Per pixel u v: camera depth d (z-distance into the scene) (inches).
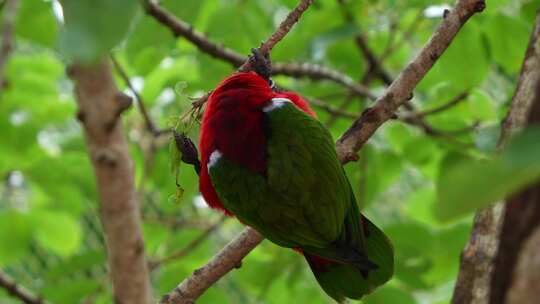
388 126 454.3
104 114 166.2
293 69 470.6
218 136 273.9
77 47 108.7
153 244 435.5
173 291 268.1
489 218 228.7
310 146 265.4
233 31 396.5
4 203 450.6
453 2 393.7
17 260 452.1
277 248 426.3
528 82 241.1
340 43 462.9
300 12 235.5
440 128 438.3
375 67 459.2
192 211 481.7
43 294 388.8
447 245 393.1
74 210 434.0
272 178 262.4
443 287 461.7
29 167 421.1
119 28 109.9
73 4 109.8
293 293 423.5
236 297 490.0
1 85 131.4
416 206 438.9
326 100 462.9
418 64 265.7
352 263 258.4
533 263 136.1
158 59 399.9
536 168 88.6
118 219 179.2
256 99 278.4
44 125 444.1
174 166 245.9
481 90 443.5
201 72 416.2
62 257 483.5
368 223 286.5
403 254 392.5
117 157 171.6
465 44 392.5
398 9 417.1
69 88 509.4
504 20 390.6
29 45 503.2
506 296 139.1
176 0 351.6
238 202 267.7
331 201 261.9
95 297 407.2
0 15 229.3
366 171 437.1
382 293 383.6
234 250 269.7
